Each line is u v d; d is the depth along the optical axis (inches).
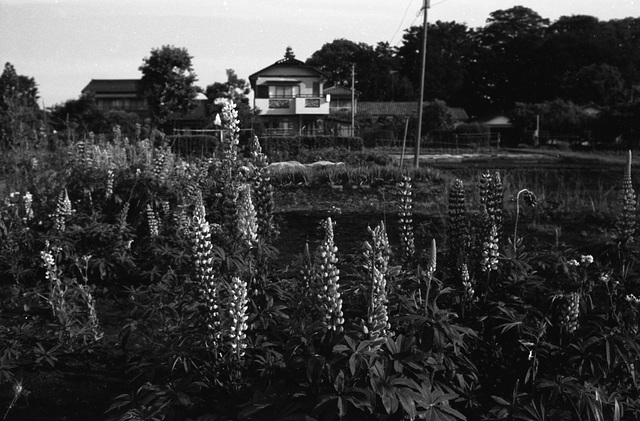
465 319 152.0
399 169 634.2
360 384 118.4
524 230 374.3
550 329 150.4
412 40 3846.0
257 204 215.3
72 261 271.6
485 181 181.2
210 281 142.4
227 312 148.0
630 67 3356.3
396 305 141.6
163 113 1932.8
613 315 148.0
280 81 2281.0
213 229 221.1
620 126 1994.3
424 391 120.1
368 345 121.0
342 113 2549.2
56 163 411.2
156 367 145.3
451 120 2331.4
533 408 129.0
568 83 3275.1
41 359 185.6
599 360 135.9
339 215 427.2
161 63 1951.3
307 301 154.7
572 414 135.7
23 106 490.0
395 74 3732.8
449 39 3892.7
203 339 144.3
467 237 179.0
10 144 424.2
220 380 141.2
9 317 225.9
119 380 181.2
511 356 150.1
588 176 761.6
